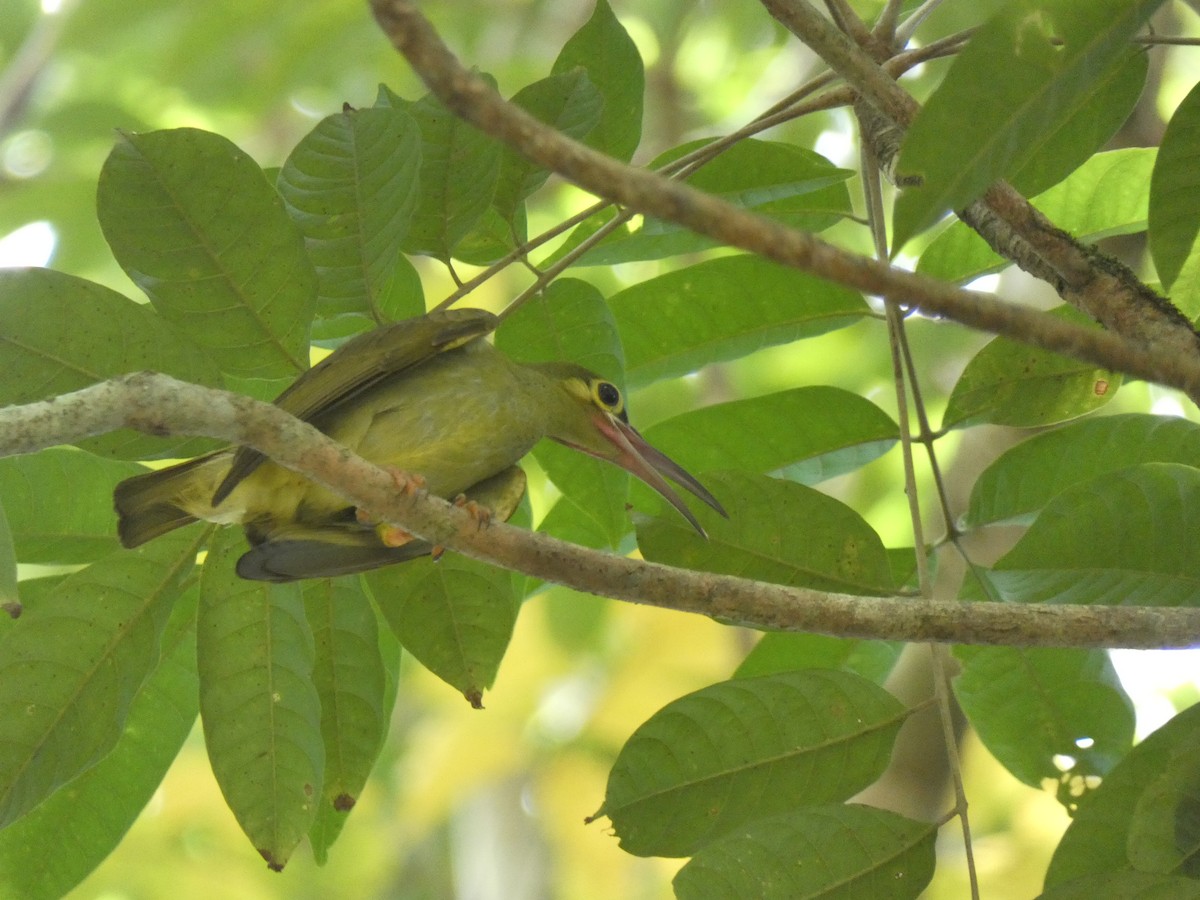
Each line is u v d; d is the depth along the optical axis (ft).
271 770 22.81
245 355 22.58
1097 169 28.48
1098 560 23.20
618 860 60.39
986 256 28.76
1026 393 26.73
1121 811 20.58
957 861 54.90
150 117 60.34
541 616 57.21
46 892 25.04
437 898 80.43
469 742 58.29
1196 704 20.84
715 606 20.66
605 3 25.38
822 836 20.36
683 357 30.48
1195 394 15.55
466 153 23.44
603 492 29.07
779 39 63.98
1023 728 26.43
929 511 50.60
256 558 22.16
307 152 21.61
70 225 56.08
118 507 22.77
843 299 29.89
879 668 27.43
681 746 21.68
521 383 27.91
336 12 58.13
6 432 18.24
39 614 22.35
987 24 16.85
